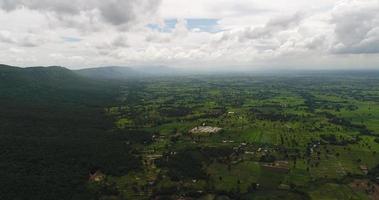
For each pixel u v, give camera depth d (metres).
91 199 165.12
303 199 167.50
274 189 178.75
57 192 166.25
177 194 174.00
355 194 172.75
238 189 178.38
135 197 170.62
